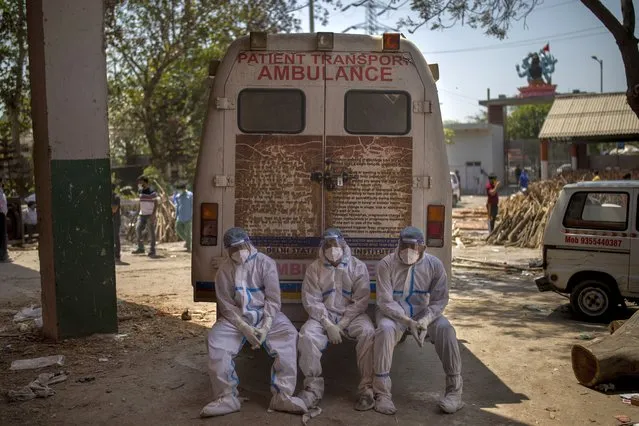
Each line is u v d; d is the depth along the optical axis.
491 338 7.43
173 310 8.82
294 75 5.79
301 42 5.80
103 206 7.12
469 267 12.95
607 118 31.02
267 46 5.79
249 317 5.20
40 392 5.44
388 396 5.19
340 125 5.81
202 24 23.39
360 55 5.82
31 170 21.83
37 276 11.98
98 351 6.71
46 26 6.76
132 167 31.31
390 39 5.79
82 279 7.09
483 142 47.62
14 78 19.66
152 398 5.41
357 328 5.27
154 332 7.48
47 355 6.55
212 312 8.70
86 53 6.94
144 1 22.66
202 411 4.97
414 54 5.84
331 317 5.38
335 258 5.27
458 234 18.81
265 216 5.83
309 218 5.84
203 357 6.54
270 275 5.30
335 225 5.85
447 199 5.88
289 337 5.23
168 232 18.52
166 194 19.31
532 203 16.83
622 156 33.72
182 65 25.56
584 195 8.35
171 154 28.25
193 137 28.44
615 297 8.16
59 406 5.24
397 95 5.85
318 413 5.05
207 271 5.80
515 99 48.56
